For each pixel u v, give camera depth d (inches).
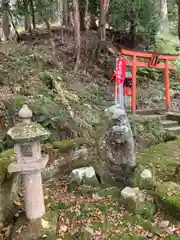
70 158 171.6
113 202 134.0
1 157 137.5
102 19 401.7
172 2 607.8
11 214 127.1
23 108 112.2
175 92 379.2
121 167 146.3
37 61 299.0
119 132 137.9
